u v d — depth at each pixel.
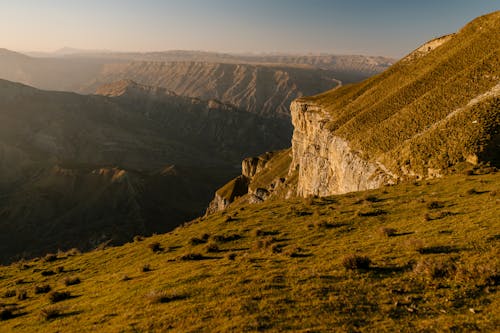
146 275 25.62
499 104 48.00
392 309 13.62
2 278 40.25
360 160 64.50
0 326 21.36
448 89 66.44
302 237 28.66
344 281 16.84
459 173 39.28
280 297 15.96
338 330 12.59
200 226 42.62
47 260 45.09
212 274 21.77
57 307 21.97
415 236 22.25
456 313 12.67
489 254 16.64
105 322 17.14
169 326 14.87
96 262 37.81
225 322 14.27
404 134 60.53
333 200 42.69
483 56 73.75
